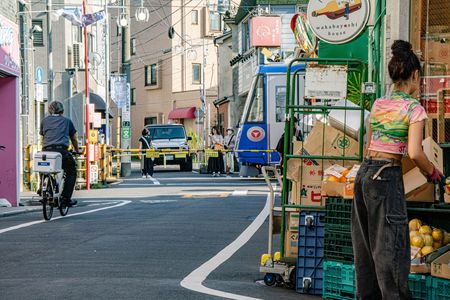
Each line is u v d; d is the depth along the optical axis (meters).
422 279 7.16
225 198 21.14
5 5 19.86
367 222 6.56
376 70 10.74
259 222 14.80
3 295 7.89
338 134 8.37
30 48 31.00
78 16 28.86
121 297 7.73
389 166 6.40
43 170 15.53
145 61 77.38
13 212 17.58
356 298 6.80
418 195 7.39
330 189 7.79
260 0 42.59
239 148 29.95
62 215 16.53
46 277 8.94
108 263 9.97
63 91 30.09
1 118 20.19
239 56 48.78
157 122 76.38
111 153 34.59
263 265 8.53
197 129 65.44
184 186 27.58
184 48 73.00
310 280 8.06
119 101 37.47
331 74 8.43
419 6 9.47
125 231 13.44
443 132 8.41
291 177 8.40
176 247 11.45
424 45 9.45
